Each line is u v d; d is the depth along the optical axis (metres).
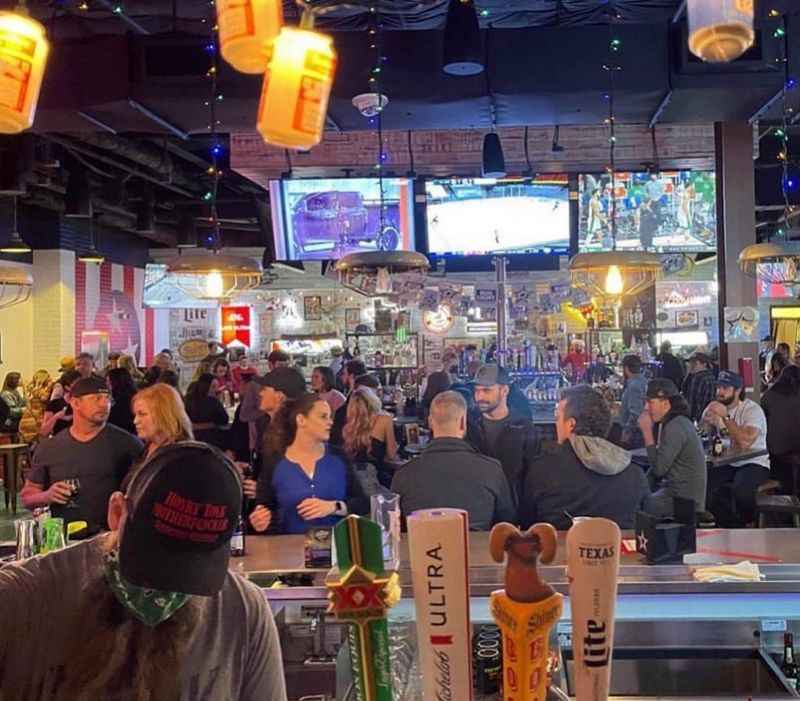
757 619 2.30
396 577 1.08
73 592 1.13
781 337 15.80
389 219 6.70
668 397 4.27
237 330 13.58
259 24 1.41
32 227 11.95
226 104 4.82
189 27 5.65
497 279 7.23
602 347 9.17
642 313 8.92
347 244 6.74
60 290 12.01
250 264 4.68
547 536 1.05
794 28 4.61
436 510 1.08
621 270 4.63
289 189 6.76
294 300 13.72
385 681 1.04
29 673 1.10
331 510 3.13
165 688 1.11
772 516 4.96
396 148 6.91
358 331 11.59
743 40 1.29
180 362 14.52
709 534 2.65
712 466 5.23
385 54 4.84
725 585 2.15
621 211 6.53
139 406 3.54
